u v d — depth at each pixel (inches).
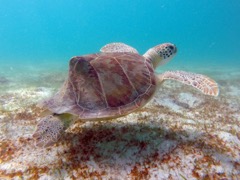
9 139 41.3
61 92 40.9
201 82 43.4
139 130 43.8
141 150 37.5
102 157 35.9
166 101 83.5
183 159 35.9
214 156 37.0
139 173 33.0
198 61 350.9
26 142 40.1
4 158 35.9
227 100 92.5
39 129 35.5
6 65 254.8
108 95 37.4
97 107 36.5
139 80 41.2
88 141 39.9
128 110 37.0
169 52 60.2
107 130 43.8
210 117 66.2
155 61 58.4
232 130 50.1
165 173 33.2
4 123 48.9
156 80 44.7
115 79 39.1
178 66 258.5
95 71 38.9
